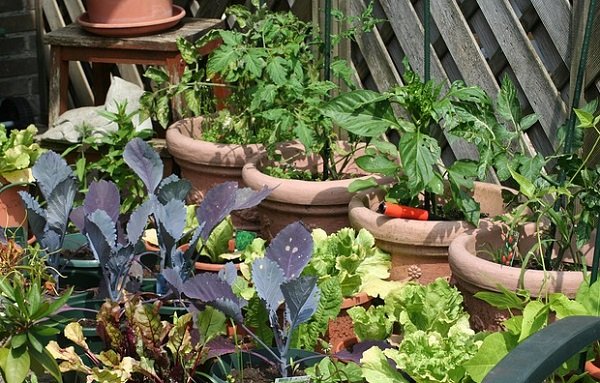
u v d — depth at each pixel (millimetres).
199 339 2484
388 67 3824
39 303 2445
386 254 2986
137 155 2840
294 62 3346
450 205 3080
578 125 2818
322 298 2691
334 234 3010
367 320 2709
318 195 3131
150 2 4078
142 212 2715
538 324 2262
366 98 2918
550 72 3365
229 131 3641
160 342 2475
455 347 2475
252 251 2953
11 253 2795
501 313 2631
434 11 3604
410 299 2686
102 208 2818
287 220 3229
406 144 2836
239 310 2439
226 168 3496
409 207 2980
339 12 3365
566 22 3254
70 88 4883
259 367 2525
